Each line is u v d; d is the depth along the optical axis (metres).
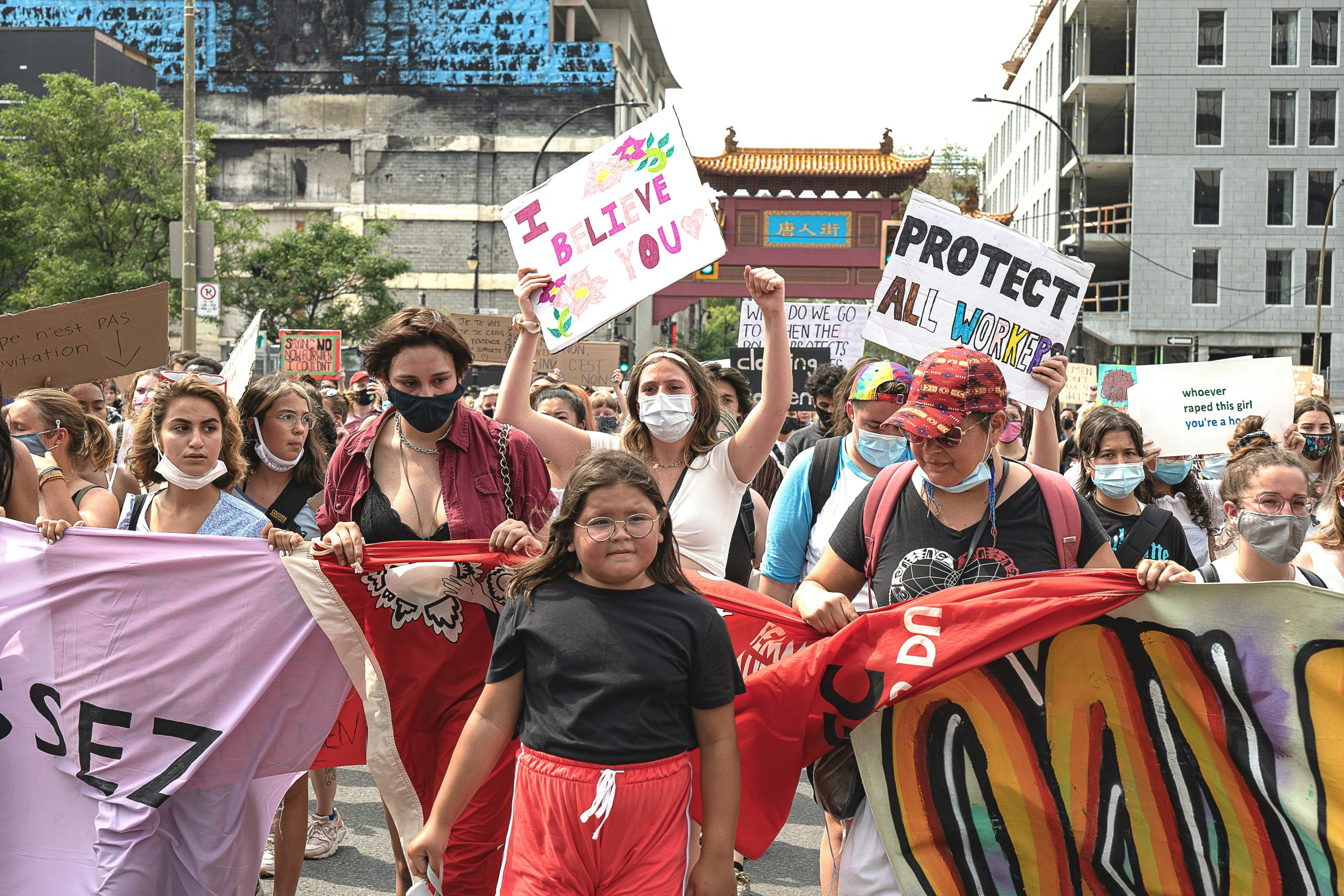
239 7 51.12
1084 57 44.91
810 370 16.30
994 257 5.00
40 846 3.85
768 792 3.66
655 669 3.08
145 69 50.38
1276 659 3.37
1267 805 3.40
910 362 34.53
